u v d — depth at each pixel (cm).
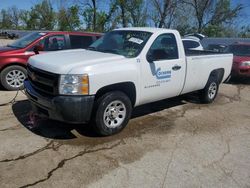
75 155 403
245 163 416
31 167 367
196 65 617
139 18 3017
